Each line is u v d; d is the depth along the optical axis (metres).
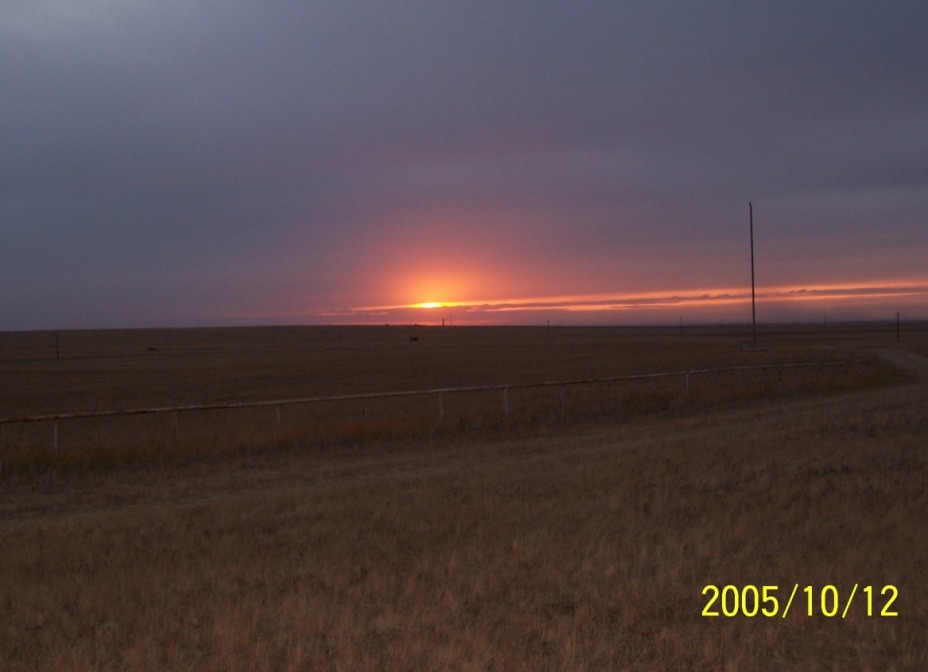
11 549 10.50
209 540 10.51
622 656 6.31
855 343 109.00
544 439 21.97
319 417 29.25
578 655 6.29
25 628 7.36
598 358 79.62
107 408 40.00
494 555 9.13
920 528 9.86
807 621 7.02
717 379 38.88
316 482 16.05
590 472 14.92
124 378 64.06
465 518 11.21
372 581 8.29
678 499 12.09
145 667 6.29
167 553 9.87
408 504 12.48
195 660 6.41
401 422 22.67
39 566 9.49
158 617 7.40
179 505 13.97
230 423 27.70
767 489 12.70
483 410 26.61
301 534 10.64
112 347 146.75
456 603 7.52
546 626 6.91
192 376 65.38
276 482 16.14
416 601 7.59
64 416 18.31
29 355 116.56
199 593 8.12
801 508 11.10
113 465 17.66
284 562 9.23
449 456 19.20
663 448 18.12
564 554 9.16
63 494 15.22
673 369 58.94
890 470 14.12
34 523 12.70
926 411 24.03
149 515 12.56
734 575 8.19
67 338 199.50
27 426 29.52
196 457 18.61
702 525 10.27
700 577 8.14
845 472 14.14
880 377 40.25
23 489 15.56
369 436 21.30
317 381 55.50
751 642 6.55
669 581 7.95
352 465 18.03
